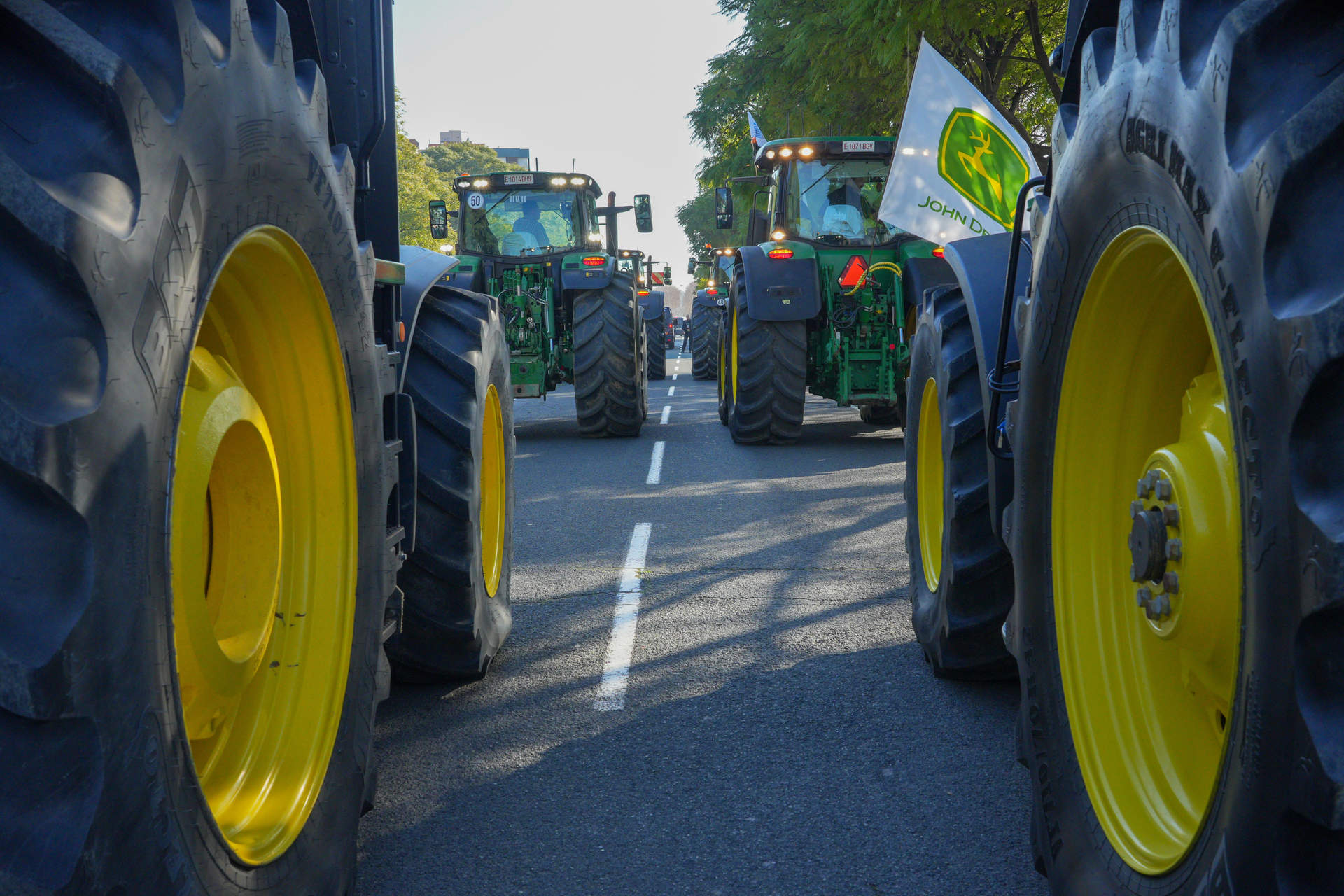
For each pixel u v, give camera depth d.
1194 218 1.51
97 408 1.28
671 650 4.29
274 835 1.94
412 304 3.45
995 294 3.37
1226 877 1.42
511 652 4.32
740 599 5.05
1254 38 1.40
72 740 1.26
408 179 73.31
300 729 2.15
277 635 2.20
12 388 1.21
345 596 2.29
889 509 7.35
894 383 10.73
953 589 3.51
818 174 11.16
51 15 1.37
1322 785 1.19
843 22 14.07
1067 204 2.09
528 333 12.27
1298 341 1.23
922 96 5.93
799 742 3.33
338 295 2.25
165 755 1.45
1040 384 2.29
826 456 10.19
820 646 4.30
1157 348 2.08
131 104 1.38
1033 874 2.51
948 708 3.59
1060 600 2.21
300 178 2.01
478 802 2.95
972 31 13.58
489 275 12.93
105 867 1.30
